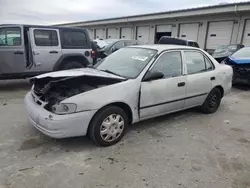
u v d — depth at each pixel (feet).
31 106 10.72
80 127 9.75
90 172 8.70
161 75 11.85
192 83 13.97
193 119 14.98
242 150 10.94
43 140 11.10
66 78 10.89
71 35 23.07
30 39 20.66
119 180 8.29
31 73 21.43
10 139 11.07
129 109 11.35
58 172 8.61
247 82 25.07
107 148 10.61
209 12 55.67
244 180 8.61
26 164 9.04
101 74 11.71
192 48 14.66
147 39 77.71
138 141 11.44
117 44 36.96
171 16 65.16
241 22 52.13
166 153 10.35
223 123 14.46
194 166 9.39
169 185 8.13
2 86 22.91
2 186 7.70
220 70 16.02
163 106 12.74
